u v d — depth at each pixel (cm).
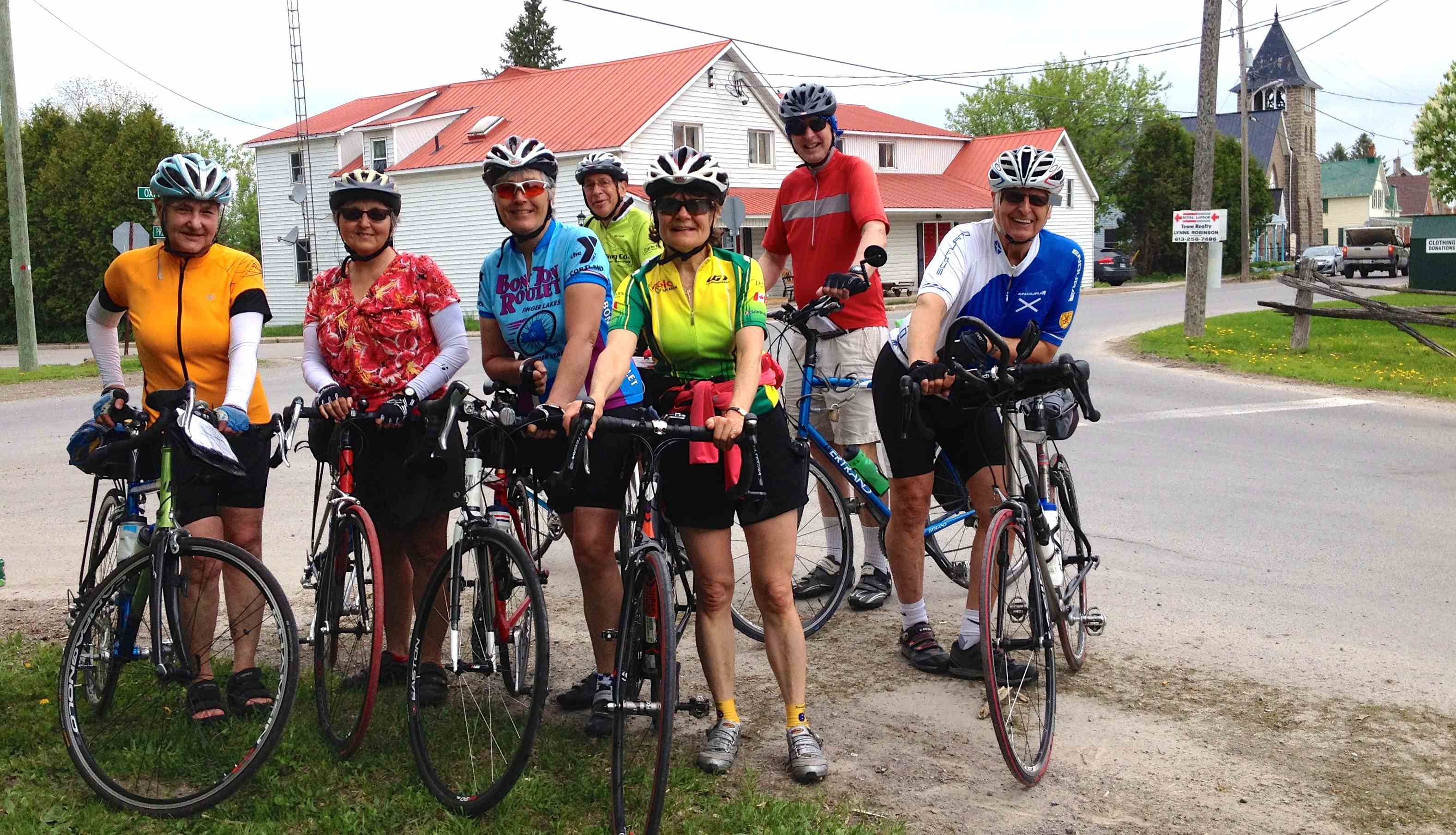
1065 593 437
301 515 749
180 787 356
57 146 3897
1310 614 527
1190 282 1802
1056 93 6378
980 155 4734
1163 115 6284
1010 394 395
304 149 3734
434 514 414
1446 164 3581
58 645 483
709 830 333
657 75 3425
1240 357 1554
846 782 369
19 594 579
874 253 498
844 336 540
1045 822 343
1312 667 462
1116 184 6272
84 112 3912
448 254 3500
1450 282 2567
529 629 384
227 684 405
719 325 369
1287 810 349
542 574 427
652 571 338
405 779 364
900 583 471
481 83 3891
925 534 519
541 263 409
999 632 375
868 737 404
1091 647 489
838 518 536
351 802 352
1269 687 443
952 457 456
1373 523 689
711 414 359
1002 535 382
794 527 379
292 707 355
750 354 361
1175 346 1709
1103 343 1895
